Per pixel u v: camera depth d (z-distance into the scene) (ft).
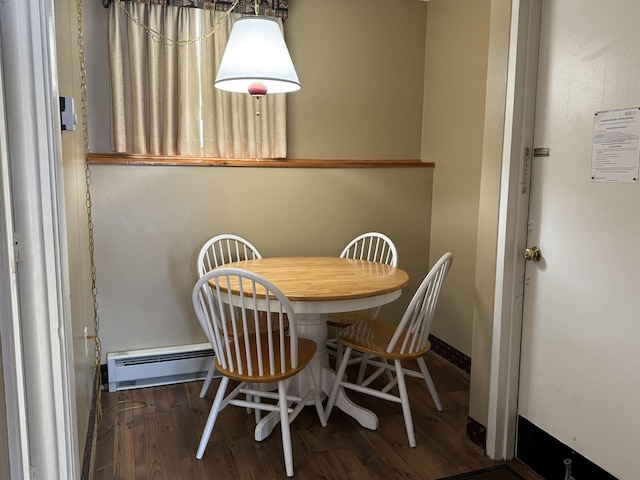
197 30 9.53
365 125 11.37
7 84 3.52
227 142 10.08
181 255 9.91
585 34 5.96
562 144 6.36
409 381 10.00
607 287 5.82
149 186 9.54
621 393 5.70
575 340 6.29
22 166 3.63
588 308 6.08
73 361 4.86
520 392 7.25
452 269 10.84
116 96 9.17
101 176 9.20
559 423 6.59
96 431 7.74
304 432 7.98
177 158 9.66
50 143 3.84
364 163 11.09
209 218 10.03
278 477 6.82
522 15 6.54
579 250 6.17
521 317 7.14
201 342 10.22
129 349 9.75
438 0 11.06
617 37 5.56
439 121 11.20
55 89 4.12
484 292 7.42
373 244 11.43
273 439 7.75
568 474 6.21
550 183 6.58
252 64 6.50
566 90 6.26
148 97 9.45
